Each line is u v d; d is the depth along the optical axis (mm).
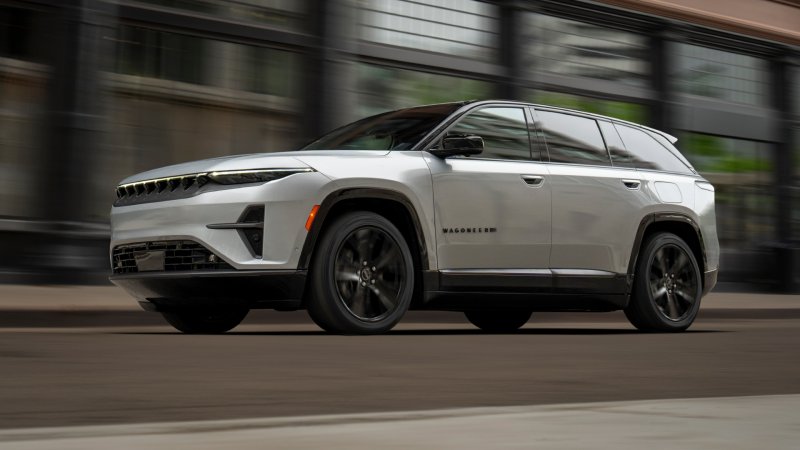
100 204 10141
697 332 6758
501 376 2992
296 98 11453
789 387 2795
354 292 5352
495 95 13148
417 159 5707
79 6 10000
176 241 5352
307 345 4375
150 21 10492
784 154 16422
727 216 15688
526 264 6070
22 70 9859
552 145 6383
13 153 9805
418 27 12547
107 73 10203
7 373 2793
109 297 7781
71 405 2006
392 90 12273
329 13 11555
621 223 6527
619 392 2561
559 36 13828
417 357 3768
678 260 6887
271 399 2229
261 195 5211
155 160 10586
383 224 5445
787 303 12812
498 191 5945
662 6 14766
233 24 11000
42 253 9789
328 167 5363
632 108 14656
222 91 11023
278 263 5199
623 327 8125
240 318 6199
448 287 5738
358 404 2174
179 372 2918
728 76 15891
